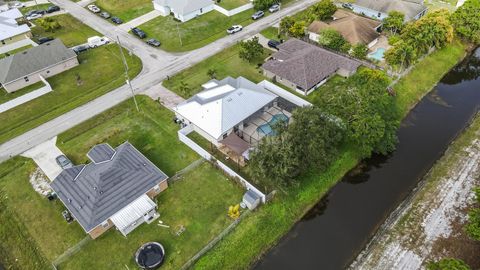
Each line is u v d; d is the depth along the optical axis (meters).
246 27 92.31
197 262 44.44
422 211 50.66
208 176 55.19
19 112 68.75
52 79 77.44
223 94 63.09
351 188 55.34
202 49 84.75
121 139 62.56
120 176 50.66
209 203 51.25
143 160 54.81
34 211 51.31
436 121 65.88
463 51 84.56
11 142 62.66
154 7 100.69
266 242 47.94
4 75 73.00
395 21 84.12
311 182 54.06
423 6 93.75
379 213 51.62
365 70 66.19
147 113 67.69
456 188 53.25
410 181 55.69
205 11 97.69
